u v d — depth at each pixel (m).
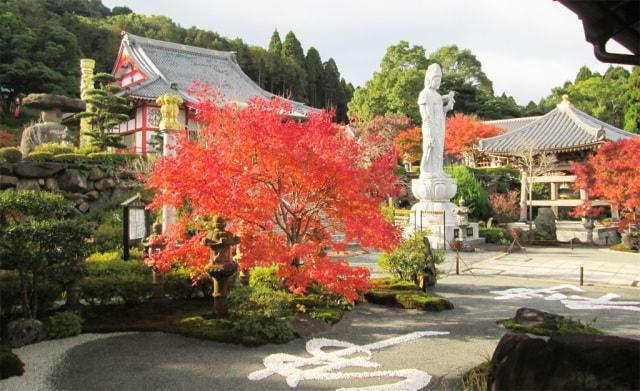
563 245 23.69
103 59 52.38
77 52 44.88
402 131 39.00
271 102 9.05
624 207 22.91
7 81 38.59
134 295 9.58
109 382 6.26
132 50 40.94
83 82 29.69
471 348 7.68
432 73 22.47
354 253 18.98
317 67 67.25
